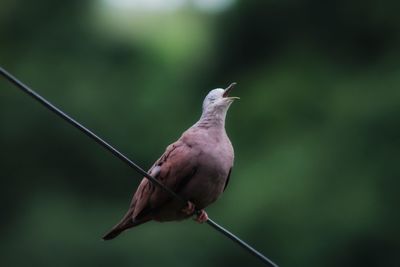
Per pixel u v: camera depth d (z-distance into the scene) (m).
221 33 29.64
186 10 30.30
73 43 29.23
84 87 27.69
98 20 29.77
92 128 27.23
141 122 27.80
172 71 29.42
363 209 23.67
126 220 11.88
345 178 24.27
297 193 23.81
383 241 23.94
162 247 24.11
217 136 11.80
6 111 27.44
